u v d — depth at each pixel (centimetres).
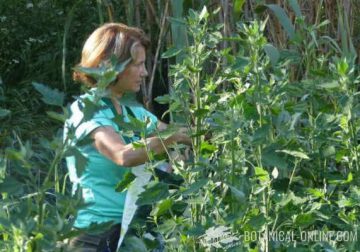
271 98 387
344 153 398
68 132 277
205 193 376
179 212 395
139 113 451
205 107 384
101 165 425
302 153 370
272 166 398
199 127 381
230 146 371
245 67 383
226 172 374
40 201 277
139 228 396
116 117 374
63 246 292
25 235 265
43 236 270
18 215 277
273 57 394
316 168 411
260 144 364
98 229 285
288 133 384
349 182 396
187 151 464
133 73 429
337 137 409
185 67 383
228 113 359
